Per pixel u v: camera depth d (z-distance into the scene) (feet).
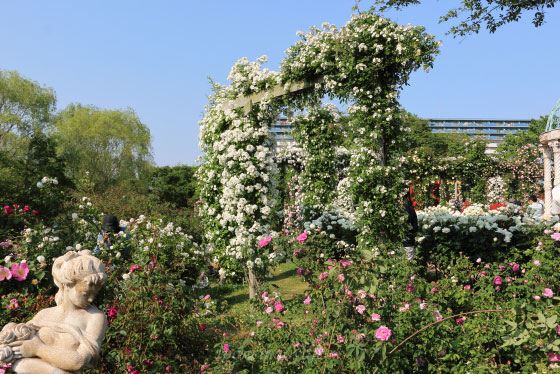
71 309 5.33
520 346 8.99
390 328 9.11
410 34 17.13
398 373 8.46
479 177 61.31
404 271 12.59
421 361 9.27
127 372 9.26
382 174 18.34
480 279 13.39
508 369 8.91
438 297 12.19
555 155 36.81
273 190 21.34
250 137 20.77
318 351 8.27
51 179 17.65
